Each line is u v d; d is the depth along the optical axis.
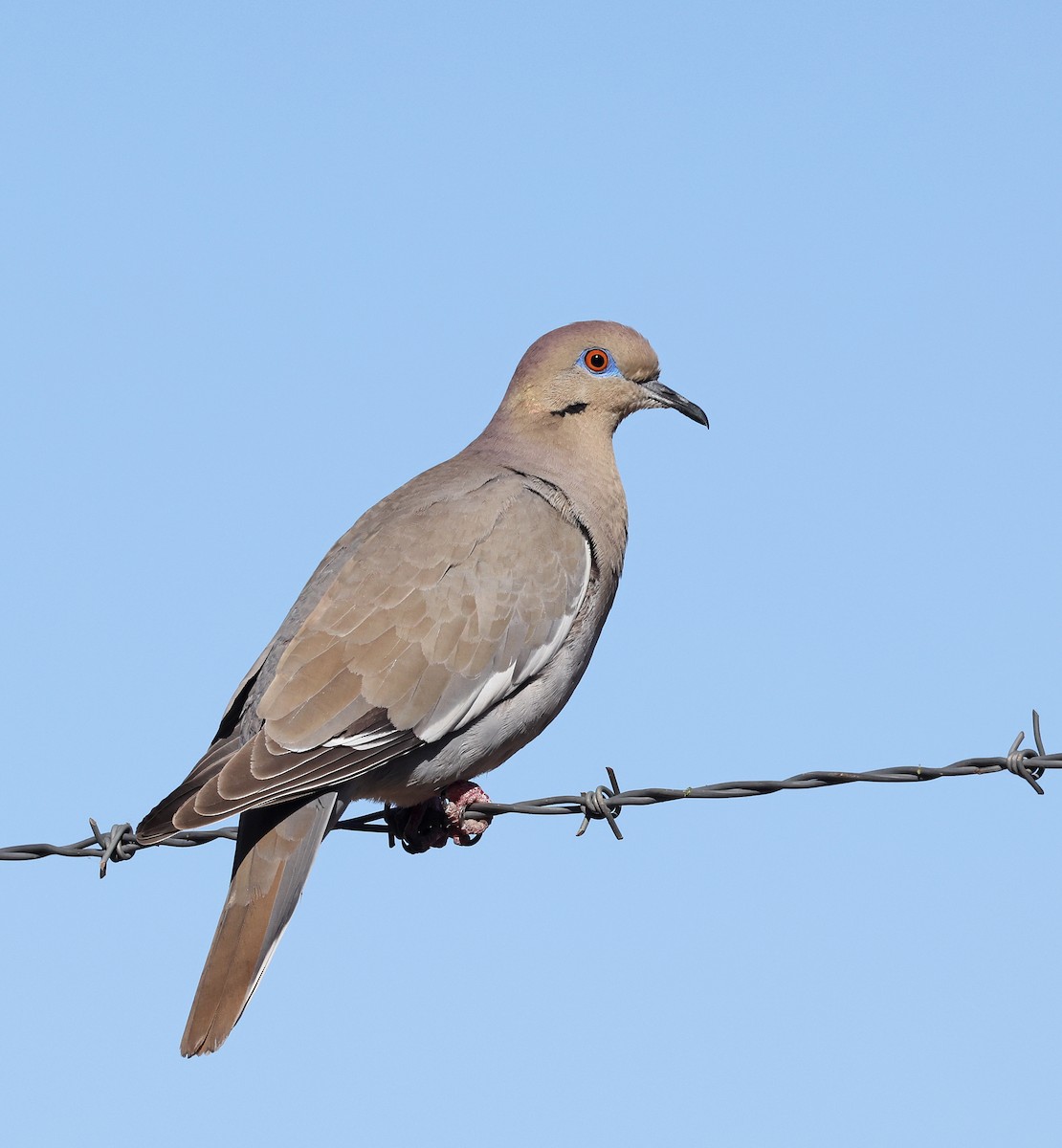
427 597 11.45
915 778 9.95
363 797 11.41
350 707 10.95
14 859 10.60
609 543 12.71
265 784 10.41
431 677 11.26
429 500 12.07
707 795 10.21
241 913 10.26
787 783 10.09
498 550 11.80
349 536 12.20
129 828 10.56
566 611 12.02
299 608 11.76
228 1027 9.70
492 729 11.65
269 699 10.86
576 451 13.10
